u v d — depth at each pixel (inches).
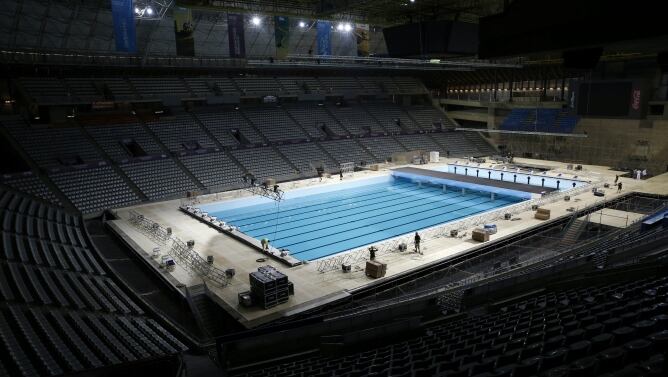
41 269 700.0
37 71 1471.5
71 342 489.1
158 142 1535.4
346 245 1037.8
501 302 551.8
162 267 837.8
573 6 316.2
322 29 947.3
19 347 444.1
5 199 1032.8
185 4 848.3
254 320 652.1
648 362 225.0
